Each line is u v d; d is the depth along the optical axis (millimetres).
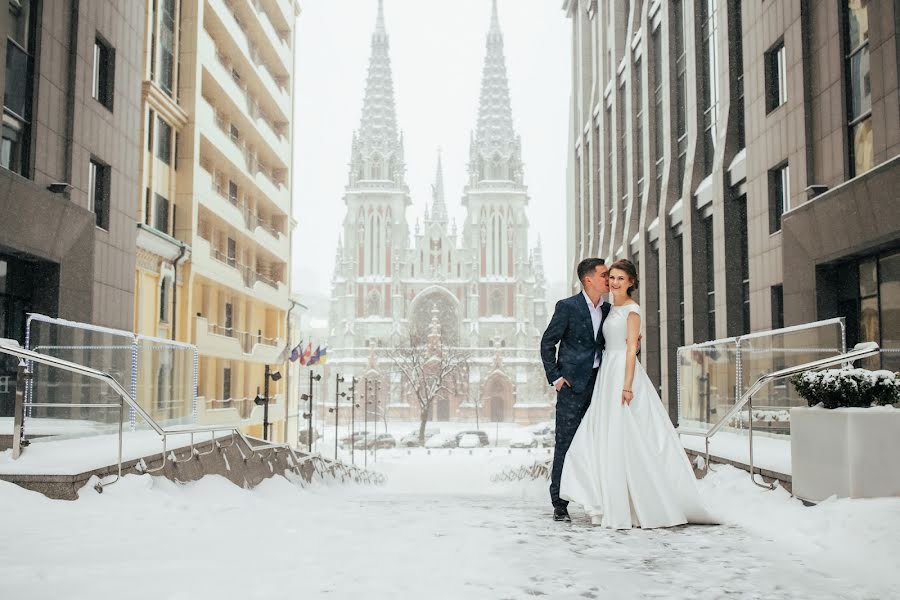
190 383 16891
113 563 4086
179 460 9391
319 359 40625
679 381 17438
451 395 111000
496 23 119125
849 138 16328
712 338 26719
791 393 12227
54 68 17500
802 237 17125
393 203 113938
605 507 5523
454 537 4957
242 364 36875
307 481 16219
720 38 24984
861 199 14719
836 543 4715
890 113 14336
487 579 3764
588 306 6203
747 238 23031
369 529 5312
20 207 15523
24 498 6504
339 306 112188
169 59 27438
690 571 3990
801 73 18047
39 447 9492
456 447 71000
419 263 114312
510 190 113250
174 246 26281
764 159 20547
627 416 5750
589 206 46500
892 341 14914
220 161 32438
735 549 4641
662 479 5645
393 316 109938
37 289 17094
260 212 41438
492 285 112062
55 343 12438
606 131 41875
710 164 26969
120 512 6316
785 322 18047
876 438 5684
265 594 3449
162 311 26641
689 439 12914
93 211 19641
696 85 27406
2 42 15062
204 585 3596
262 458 13086
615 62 38906
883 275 15164
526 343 110750
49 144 17312
